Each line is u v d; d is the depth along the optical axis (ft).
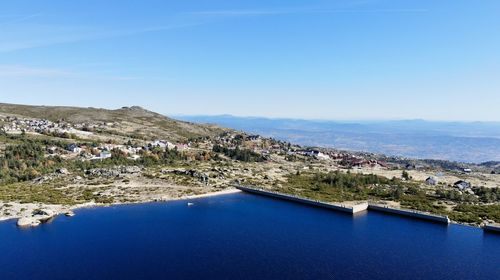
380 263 386.52
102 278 345.51
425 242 446.19
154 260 385.70
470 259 398.62
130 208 579.07
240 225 507.30
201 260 387.75
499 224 501.56
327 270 367.66
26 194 618.44
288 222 523.70
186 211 569.64
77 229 478.18
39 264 373.20
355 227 503.61
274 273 359.66
